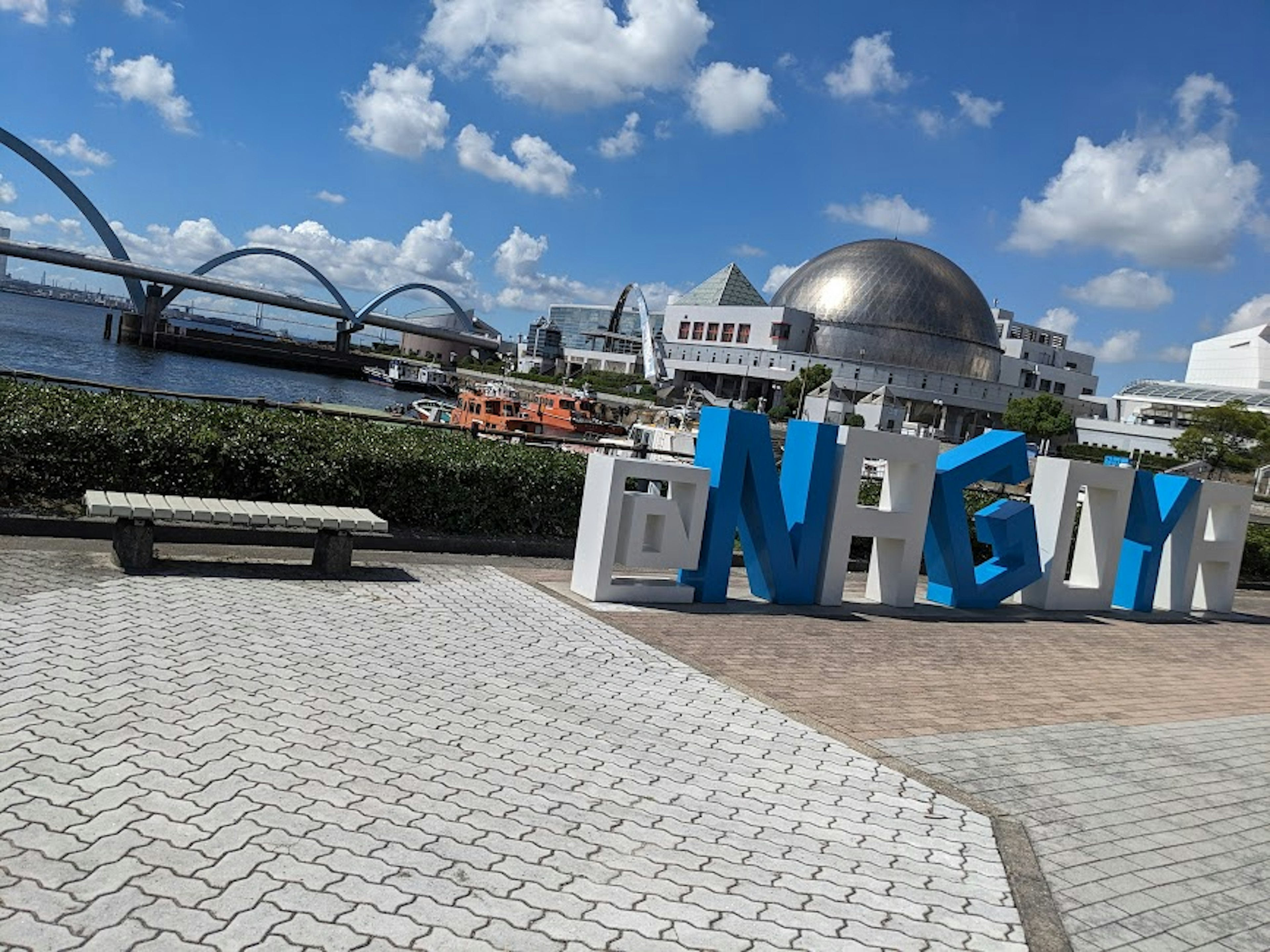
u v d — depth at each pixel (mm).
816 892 3961
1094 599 13055
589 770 4898
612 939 3330
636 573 11383
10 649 5395
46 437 8875
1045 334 149250
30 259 120438
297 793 4074
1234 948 4035
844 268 119188
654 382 122125
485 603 8383
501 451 11922
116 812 3693
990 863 4531
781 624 9312
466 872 3637
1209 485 14125
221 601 7051
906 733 6449
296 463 9859
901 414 88500
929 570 12023
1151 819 5496
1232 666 10844
